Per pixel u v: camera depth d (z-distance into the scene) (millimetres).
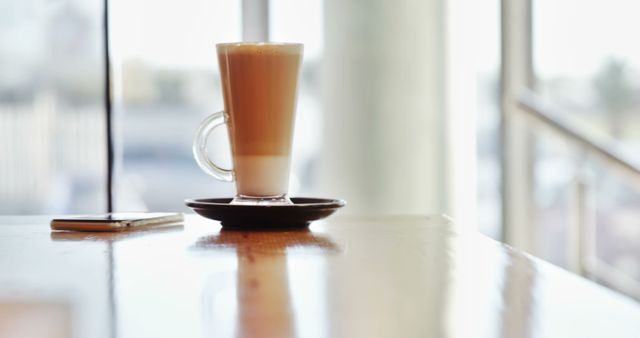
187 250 756
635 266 2900
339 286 555
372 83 2971
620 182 2920
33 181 2773
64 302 499
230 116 990
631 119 3008
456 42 3010
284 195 1000
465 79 3027
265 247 780
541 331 410
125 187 2906
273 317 448
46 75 2768
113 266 655
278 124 981
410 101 2990
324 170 3000
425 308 474
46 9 2760
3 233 921
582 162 2965
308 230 954
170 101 2906
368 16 2957
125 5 2846
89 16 2787
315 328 418
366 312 462
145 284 566
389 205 3006
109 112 2801
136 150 2902
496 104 3074
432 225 1026
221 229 964
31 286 560
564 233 3010
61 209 2785
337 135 2990
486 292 528
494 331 410
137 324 432
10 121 2766
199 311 466
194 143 1001
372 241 833
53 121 2779
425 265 658
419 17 2975
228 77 983
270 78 971
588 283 561
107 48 2795
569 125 2963
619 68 3006
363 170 2996
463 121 3029
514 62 3039
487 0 3041
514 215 3055
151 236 884
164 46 2887
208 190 2949
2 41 2742
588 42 3016
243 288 547
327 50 2963
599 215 2924
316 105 2986
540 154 3043
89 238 865
